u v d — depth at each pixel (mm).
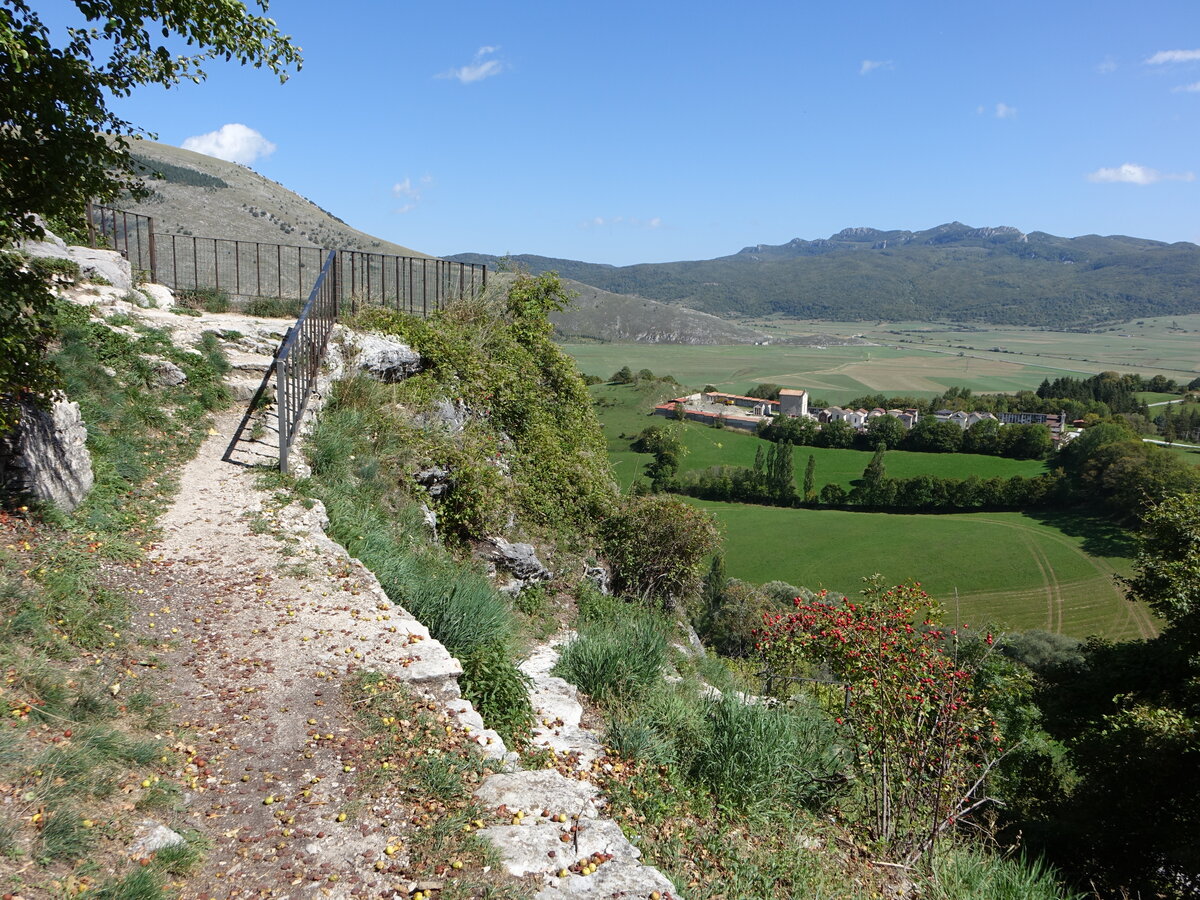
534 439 12664
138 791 3598
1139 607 46594
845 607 7633
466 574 8367
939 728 6598
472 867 3537
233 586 5887
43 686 4027
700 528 12414
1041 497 65938
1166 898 10789
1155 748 12227
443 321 13352
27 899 2789
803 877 4840
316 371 9500
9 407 5316
